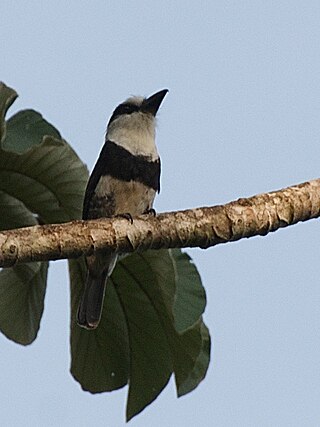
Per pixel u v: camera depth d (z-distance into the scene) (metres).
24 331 10.11
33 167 8.87
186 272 9.59
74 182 9.09
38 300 10.04
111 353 10.20
